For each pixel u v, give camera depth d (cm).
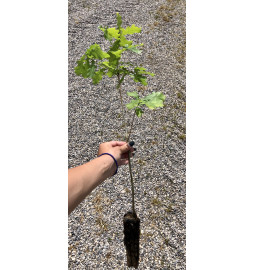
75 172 115
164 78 341
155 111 307
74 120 301
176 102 315
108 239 208
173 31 411
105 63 103
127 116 303
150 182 243
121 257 197
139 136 281
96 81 114
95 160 125
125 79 348
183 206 226
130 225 138
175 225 214
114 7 460
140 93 324
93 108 314
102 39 392
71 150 270
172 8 460
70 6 462
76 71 104
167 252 198
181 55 371
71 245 204
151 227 213
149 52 376
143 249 201
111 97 326
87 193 114
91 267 192
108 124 296
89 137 283
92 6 463
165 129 288
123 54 375
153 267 190
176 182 243
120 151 136
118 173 252
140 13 445
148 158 262
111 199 233
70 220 220
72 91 335
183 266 189
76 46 382
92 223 218
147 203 229
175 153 266
